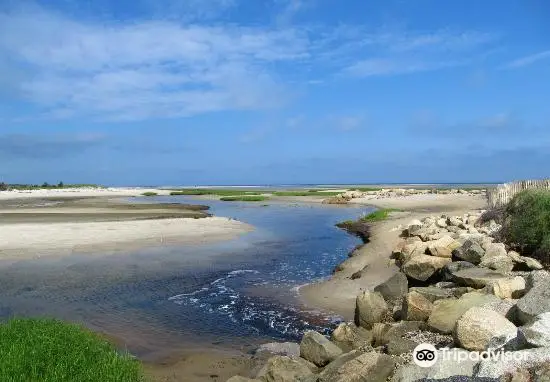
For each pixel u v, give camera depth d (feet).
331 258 82.17
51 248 84.02
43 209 179.01
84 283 62.03
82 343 33.19
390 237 83.66
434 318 33.68
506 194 92.38
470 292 38.32
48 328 35.40
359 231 113.39
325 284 60.80
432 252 58.13
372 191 286.25
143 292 58.18
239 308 51.85
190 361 36.32
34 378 27.02
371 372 26.16
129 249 85.71
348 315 48.80
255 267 74.13
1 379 26.43
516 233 57.62
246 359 36.78
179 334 43.42
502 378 21.35
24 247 84.07
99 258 77.71
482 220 80.94
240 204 233.96
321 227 128.57
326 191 386.52
